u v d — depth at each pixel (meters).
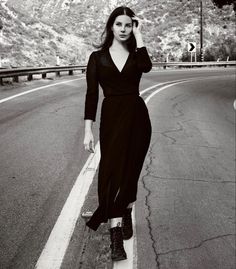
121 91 3.74
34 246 4.26
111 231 3.68
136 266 4.12
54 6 98.44
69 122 11.10
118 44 3.77
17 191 5.83
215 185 7.23
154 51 56.75
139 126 3.73
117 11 3.69
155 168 7.88
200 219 5.73
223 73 37.09
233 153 9.76
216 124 13.39
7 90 16.94
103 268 3.88
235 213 6.07
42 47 40.75
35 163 7.24
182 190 6.80
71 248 4.23
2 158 7.46
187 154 9.13
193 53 52.72
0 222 4.81
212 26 64.62
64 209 5.21
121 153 3.66
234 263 4.60
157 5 73.12
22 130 9.81
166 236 5.08
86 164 7.30
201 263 4.52
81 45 48.06
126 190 3.65
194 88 23.95
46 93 16.75
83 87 19.73
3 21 40.47
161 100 17.59
